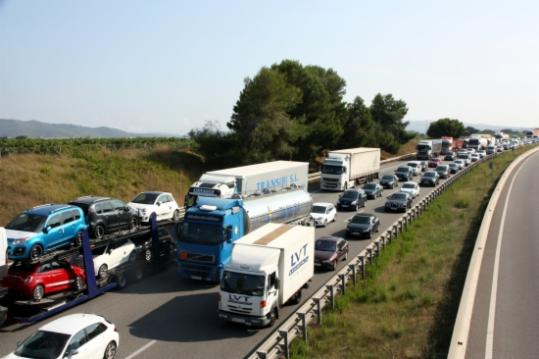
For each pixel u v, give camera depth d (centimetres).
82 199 2061
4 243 1514
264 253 1633
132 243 2095
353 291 1905
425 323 1540
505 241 2644
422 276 2053
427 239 2839
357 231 3005
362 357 1320
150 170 4406
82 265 1797
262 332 1577
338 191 5091
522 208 3753
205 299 1906
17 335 1494
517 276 1998
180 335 1535
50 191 3291
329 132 6631
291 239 1797
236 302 1575
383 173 6894
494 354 1275
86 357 1204
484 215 3194
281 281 1686
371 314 1677
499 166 7362
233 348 1442
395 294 1866
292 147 5831
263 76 5169
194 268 2048
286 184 3384
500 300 1705
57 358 1138
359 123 8450
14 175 3259
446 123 14162
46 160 3728
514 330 1438
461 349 1295
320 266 2297
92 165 3972
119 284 1980
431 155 8656
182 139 5866
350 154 5259
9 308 1575
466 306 1620
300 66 6688
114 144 4788
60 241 1788
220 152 5362
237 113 5316
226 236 2039
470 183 5488
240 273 1588
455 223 3269
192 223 2061
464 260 2275
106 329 1309
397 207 3988
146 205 2656
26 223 1725
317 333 1514
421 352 1323
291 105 5706
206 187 2759
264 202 2577
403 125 10900
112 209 2091
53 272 1650
